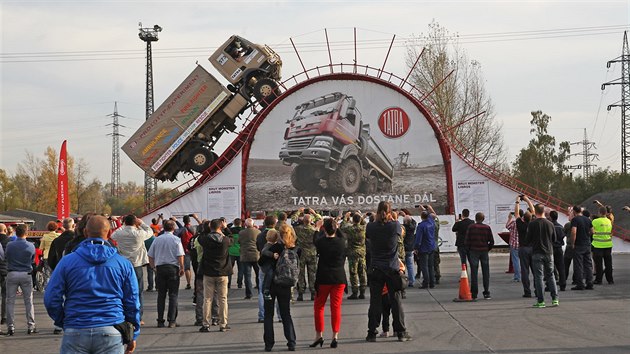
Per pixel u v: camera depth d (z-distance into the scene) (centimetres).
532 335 1208
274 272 1167
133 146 3778
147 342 1273
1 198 7869
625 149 6619
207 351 1177
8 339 1341
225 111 3803
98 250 669
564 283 1889
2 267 1523
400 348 1138
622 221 4384
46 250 1895
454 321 1402
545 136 6550
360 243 1842
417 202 3694
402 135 3716
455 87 5403
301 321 1491
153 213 3759
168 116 3778
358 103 3725
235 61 3788
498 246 3694
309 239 1825
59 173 3222
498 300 1717
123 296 680
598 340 1143
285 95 3712
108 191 12975
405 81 3719
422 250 2044
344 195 3694
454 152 3703
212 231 1403
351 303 1761
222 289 1402
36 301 2028
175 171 3891
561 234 1880
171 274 1465
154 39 6438
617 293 1792
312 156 3703
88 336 645
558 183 6381
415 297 1823
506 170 6138
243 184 3722
